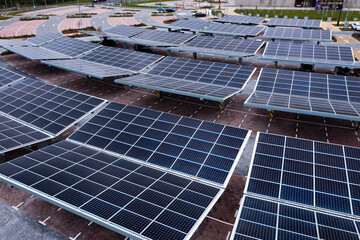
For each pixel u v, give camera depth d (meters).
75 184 21.02
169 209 18.58
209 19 111.56
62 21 113.12
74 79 52.97
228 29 77.94
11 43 67.81
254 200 19.86
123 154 25.66
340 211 18.69
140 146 26.22
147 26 100.69
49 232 21.73
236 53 56.31
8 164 23.69
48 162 23.95
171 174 22.88
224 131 26.53
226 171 22.45
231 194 24.81
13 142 27.64
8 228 22.16
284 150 23.83
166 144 25.98
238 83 41.28
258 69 56.19
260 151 23.97
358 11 116.44
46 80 52.56
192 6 152.75
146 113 30.36
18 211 23.75
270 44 58.50
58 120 32.19
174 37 70.06
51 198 19.56
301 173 21.62
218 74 44.25
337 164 22.06
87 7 157.50
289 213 18.62
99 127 29.44
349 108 32.75
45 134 29.92
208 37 66.88
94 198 19.62
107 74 45.50
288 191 20.36
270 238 16.78
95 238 21.12
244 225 17.78
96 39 82.19
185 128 27.55
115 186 20.92
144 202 19.23
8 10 153.12
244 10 131.25
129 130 28.34
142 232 16.86
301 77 41.09
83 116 32.47
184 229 16.95
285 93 38.38
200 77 44.19
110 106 32.41
